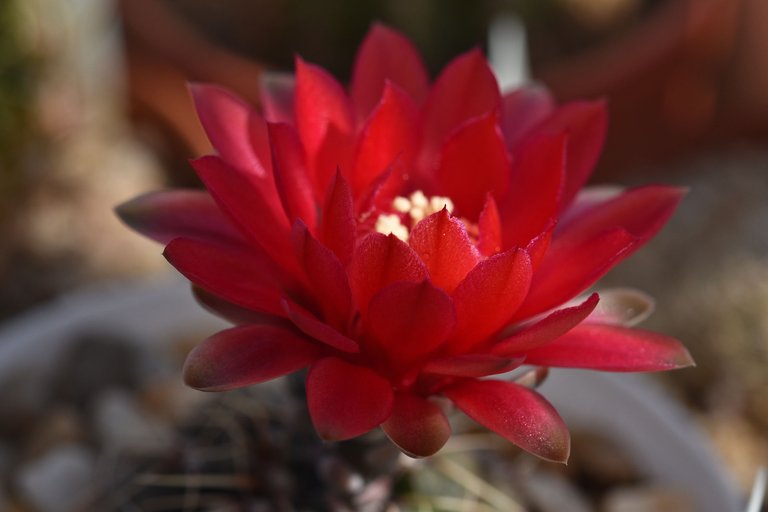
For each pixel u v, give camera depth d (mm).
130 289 228
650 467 207
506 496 191
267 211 147
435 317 139
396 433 141
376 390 143
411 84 161
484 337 145
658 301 279
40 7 293
